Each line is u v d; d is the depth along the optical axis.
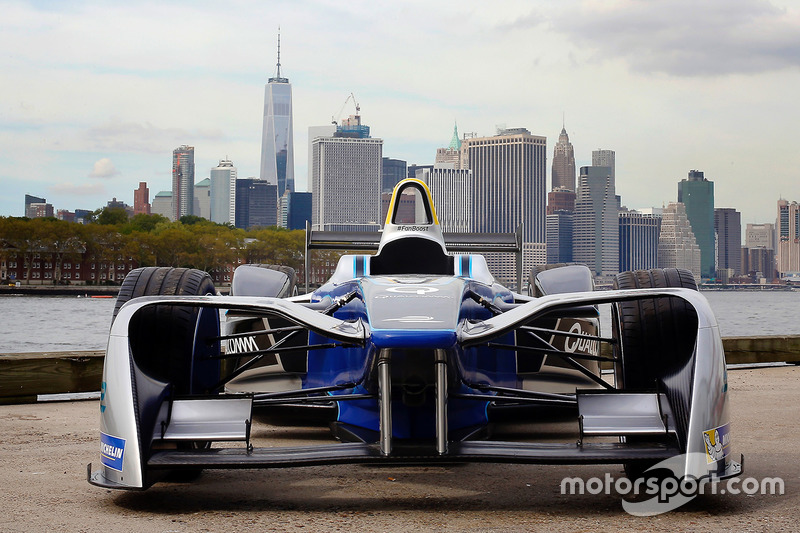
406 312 3.75
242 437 3.61
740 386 8.97
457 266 5.25
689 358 3.68
